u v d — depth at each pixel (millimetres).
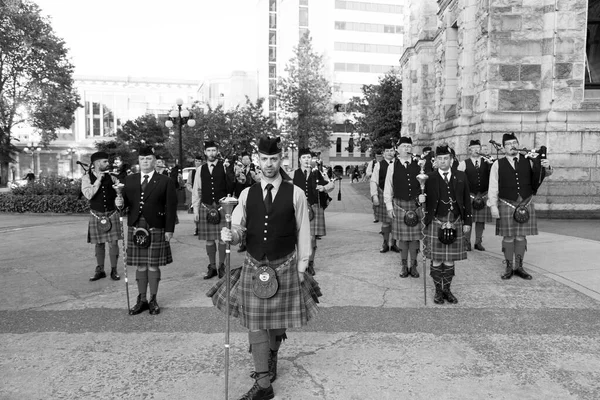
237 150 31969
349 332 4422
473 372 3566
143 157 5059
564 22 11984
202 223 6547
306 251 3314
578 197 12148
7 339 4332
